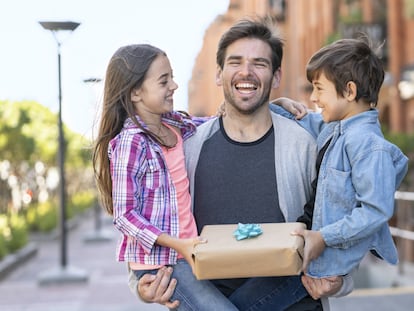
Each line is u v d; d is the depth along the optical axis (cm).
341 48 314
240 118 345
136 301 1141
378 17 2378
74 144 3838
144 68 321
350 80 310
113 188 315
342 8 2998
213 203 342
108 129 326
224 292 338
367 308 814
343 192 306
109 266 1705
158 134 329
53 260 1869
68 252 2064
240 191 340
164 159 323
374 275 1070
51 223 2480
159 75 323
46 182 3238
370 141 303
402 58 2239
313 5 3469
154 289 312
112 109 325
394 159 304
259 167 341
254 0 4416
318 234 299
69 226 2966
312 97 323
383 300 856
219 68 350
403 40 2233
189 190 345
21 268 1705
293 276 334
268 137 346
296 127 346
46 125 2972
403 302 840
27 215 2544
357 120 314
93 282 1419
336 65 311
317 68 316
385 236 315
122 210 311
